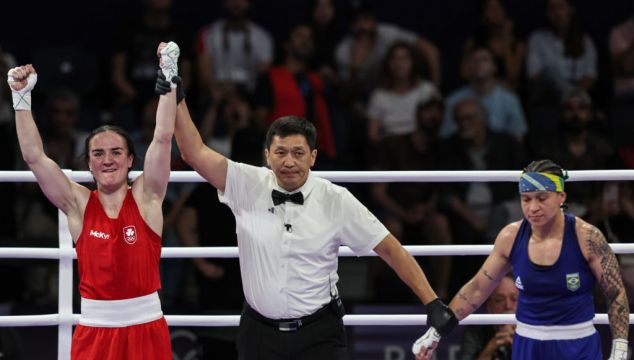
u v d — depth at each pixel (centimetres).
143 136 1836
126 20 2195
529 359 1045
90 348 1009
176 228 1661
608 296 1035
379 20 2242
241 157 1695
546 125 2052
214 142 1917
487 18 2083
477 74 1995
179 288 1698
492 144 1828
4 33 2189
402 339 1535
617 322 1027
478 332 1316
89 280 1012
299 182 1021
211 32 2070
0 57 1938
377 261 1748
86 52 2103
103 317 1007
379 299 1734
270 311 1019
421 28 2244
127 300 1008
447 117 1995
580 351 1032
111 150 1013
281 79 1934
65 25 2208
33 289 1742
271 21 2238
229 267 1541
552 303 1036
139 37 2025
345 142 1977
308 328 1022
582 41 2103
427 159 1844
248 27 2083
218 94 1955
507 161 1831
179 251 1165
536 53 2100
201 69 2041
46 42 2203
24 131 998
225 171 1032
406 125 1967
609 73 2172
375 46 2072
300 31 1967
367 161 1875
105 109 2100
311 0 2103
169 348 1028
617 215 1722
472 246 1183
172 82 984
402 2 2242
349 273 1794
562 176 1033
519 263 1048
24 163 1855
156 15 2036
